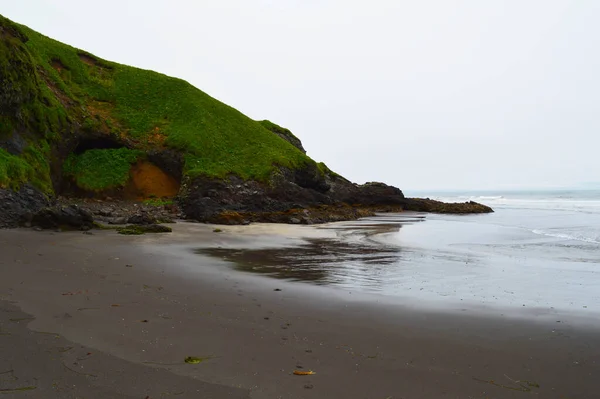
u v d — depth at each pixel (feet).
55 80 126.82
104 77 152.56
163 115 144.46
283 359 18.75
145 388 15.20
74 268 36.29
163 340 20.29
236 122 152.56
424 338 22.45
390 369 18.15
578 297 32.99
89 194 109.50
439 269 44.91
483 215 155.33
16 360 16.79
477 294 33.55
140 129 134.62
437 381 17.06
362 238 74.69
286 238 72.38
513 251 60.23
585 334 23.59
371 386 16.39
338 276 40.01
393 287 35.63
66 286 29.60
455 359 19.54
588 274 42.83
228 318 24.71
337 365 18.35
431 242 70.79
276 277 38.65
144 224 79.82
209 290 31.81
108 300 26.76
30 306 24.06
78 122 117.60
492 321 25.89
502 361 19.44
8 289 27.53
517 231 90.94
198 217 98.99
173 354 18.61
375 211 169.68
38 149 91.71
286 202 123.13
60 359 17.17
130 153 123.75
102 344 19.16
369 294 32.76
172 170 126.11
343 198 168.25
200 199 103.19
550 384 17.11
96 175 113.80
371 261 49.57
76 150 116.57
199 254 50.67
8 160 72.54
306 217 107.24
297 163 142.10
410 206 183.83
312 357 19.16
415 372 17.90
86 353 18.01
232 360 18.33
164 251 50.93
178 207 110.73
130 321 22.81
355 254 55.11
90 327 21.34
